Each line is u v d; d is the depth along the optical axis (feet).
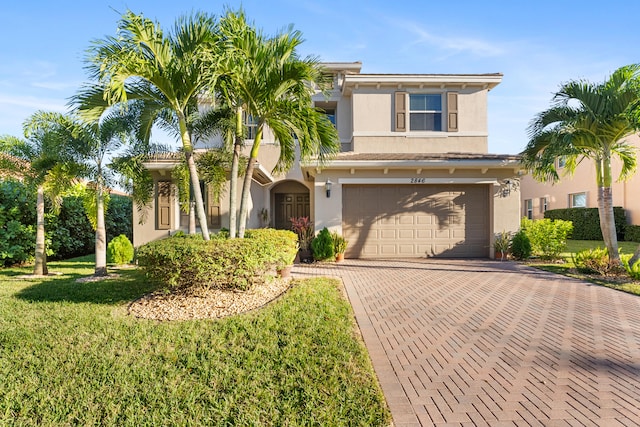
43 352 15.35
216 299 23.76
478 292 27.02
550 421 10.68
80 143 31.55
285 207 58.08
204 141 35.68
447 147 52.80
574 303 23.84
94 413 11.07
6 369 13.73
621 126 31.71
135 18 21.26
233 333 17.56
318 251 42.22
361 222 45.68
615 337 17.49
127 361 14.47
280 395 12.05
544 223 44.91
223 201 42.16
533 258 44.80
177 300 23.48
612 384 12.87
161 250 21.97
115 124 31.65
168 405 11.46
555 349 16.06
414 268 38.06
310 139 25.94
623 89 32.37
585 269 34.47
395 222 45.78
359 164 42.06
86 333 17.65
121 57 21.02
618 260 33.68
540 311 22.02
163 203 42.42
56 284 30.07
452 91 52.90
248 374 13.42
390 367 14.26
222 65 22.12
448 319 20.48
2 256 40.78
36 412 11.12
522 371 13.91
